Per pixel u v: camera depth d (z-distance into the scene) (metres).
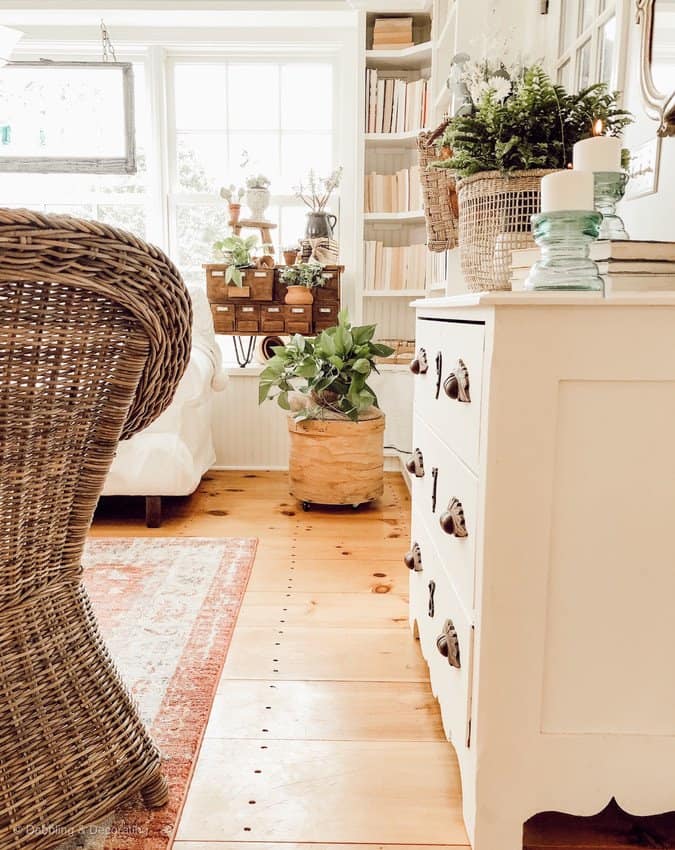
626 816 1.14
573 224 1.01
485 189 1.37
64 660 0.99
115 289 0.84
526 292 1.02
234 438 3.52
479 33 2.23
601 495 0.95
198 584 2.03
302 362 2.75
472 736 1.04
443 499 1.27
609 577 0.97
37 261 0.75
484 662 0.98
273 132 3.56
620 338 0.91
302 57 3.51
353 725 1.36
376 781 1.20
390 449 3.46
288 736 1.32
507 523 0.95
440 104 2.77
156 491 2.54
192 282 3.62
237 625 1.78
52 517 0.96
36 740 0.95
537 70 1.37
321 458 2.72
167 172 3.54
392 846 1.05
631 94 1.51
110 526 2.60
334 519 2.71
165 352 0.97
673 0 1.32
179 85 3.52
